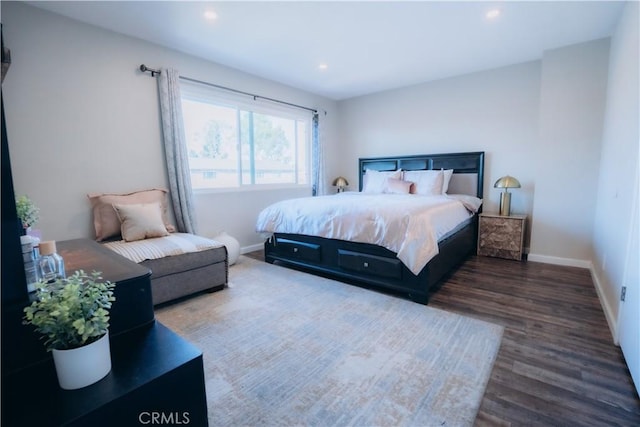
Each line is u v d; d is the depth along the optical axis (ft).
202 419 3.39
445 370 5.29
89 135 9.04
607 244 8.00
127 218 8.91
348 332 6.64
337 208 9.75
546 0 7.79
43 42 8.09
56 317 2.70
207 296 8.75
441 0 7.77
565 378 5.03
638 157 5.57
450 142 14.40
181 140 10.73
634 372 4.85
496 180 13.34
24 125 7.93
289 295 8.77
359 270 9.13
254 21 8.78
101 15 8.39
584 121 10.53
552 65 10.89
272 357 5.77
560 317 7.19
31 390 2.82
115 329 3.76
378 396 4.70
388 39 10.03
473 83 13.55
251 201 13.91
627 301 5.64
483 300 8.23
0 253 2.84
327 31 9.43
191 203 11.12
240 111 13.25
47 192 8.39
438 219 9.03
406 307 7.86
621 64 7.86
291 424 4.19
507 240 12.10
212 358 5.76
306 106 16.20
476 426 4.09
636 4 6.56
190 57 11.22
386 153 16.60
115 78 9.46
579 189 10.79
